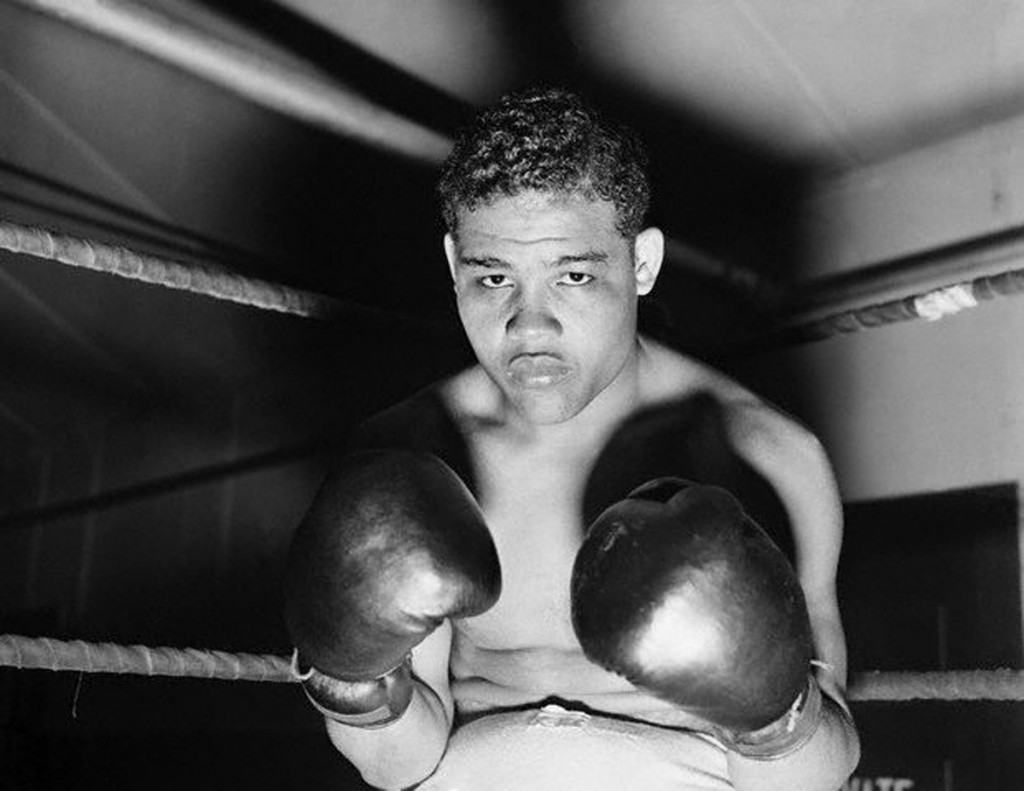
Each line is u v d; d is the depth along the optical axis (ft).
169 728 15.92
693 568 4.09
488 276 4.61
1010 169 11.25
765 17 10.51
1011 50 10.61
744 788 4.65
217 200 12.69
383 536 4.35
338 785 14.20
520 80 11.02
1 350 16.28
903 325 11.72
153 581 16.66
